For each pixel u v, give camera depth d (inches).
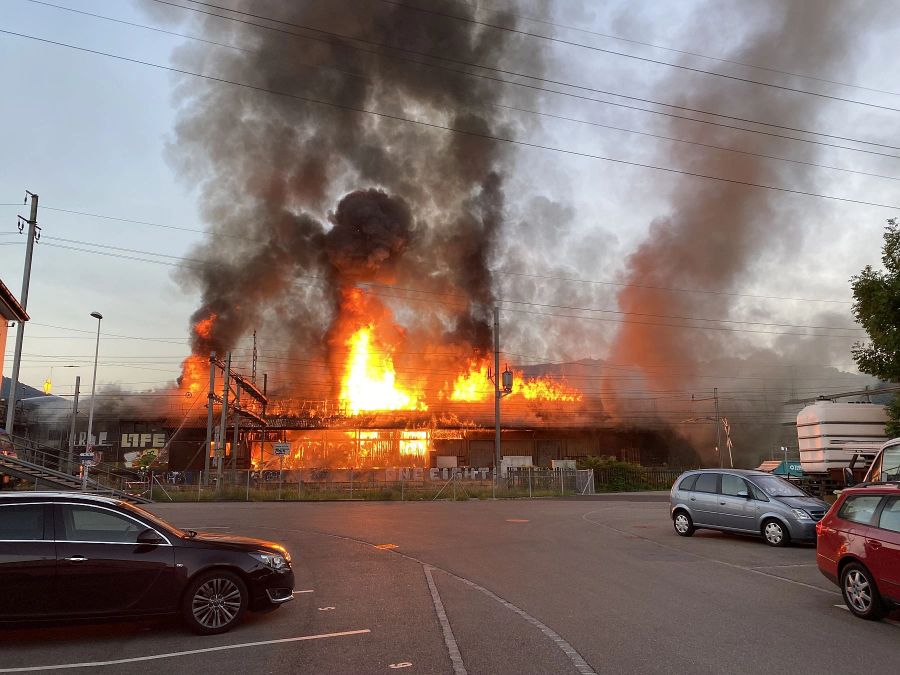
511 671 216.1
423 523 769.6
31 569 257.8
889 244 687.7
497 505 1119.6
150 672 222.7
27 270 1076.5
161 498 1321.4
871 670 215.5
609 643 249.1
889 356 673.0
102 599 263.9
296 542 594.6
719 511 581.3
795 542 531.5
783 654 234.1
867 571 287.9
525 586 371.6
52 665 232.2
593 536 622.8
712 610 306.8
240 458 1958.7
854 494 314.5
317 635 267.9
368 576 410.9
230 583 278.5
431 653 238.4
